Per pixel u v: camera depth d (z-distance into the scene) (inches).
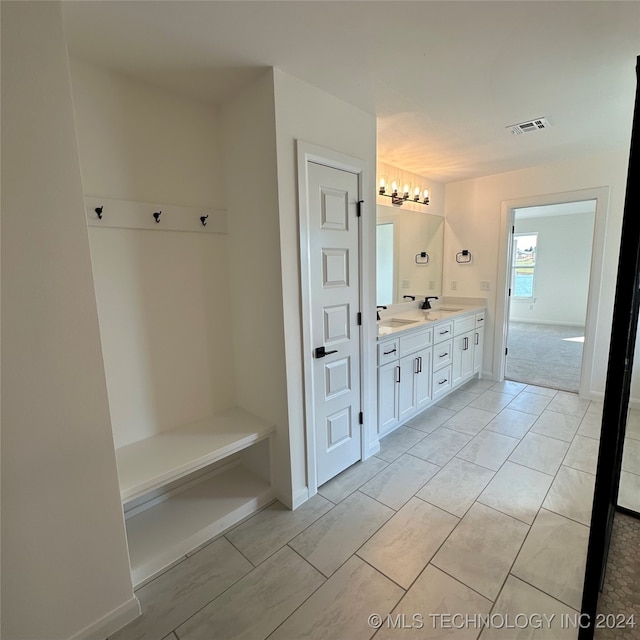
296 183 72.2
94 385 49.7
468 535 69.9
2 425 43.3
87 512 50.4
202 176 80.4
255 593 58.9
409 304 151.6
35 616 47.6
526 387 152.9
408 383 116.3
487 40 59.5
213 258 83.8
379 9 51.2
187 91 74.9
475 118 91.3
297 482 80.1
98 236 67.6
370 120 88.3
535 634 51.4
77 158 46.0
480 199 155.9
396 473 91.7
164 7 49.7
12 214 42.3
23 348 44.0
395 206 138.7
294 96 70.4
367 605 56.2
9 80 41.1
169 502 78.0
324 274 81.1
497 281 155.8
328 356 84.2
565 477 88.0
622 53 63.4
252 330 81.8
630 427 100.7
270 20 53.2
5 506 44.3
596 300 132.6
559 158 128.2
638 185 43.1
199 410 84.7
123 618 54.4
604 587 58.4
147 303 74.9
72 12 50.0
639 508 76.5
